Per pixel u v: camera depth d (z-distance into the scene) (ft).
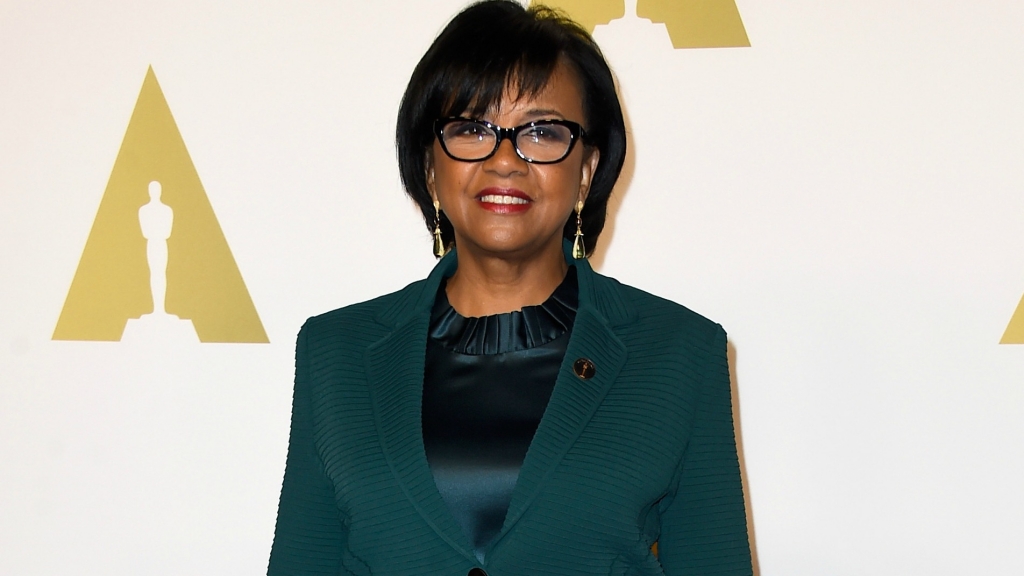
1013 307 5.19
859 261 5.23
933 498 5.24
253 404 5.44
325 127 5.39
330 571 3.97
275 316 5.42
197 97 5.41
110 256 5.45
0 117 5.46
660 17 5.29
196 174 5.42
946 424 5.24
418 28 5.36
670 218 5.30
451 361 3.89
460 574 3.55
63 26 5.44
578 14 5.30
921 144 5.20
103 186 5.46
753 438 5.30
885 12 5.21
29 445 5.48
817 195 5.24
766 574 5.32
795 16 5.24
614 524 3.56
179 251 5.44
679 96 5.28
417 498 3.59
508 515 3.51
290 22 5.37
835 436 5.28
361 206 5.40
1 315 5.47
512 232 3.66
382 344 3.98
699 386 3.84
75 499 5.47
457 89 3.65
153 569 5.46
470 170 3.66
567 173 3.71
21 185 5.48
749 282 5.27
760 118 5.26
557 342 3.89
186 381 5.46
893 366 5.24
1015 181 5.17
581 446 3.62
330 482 3.88
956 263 5.21
